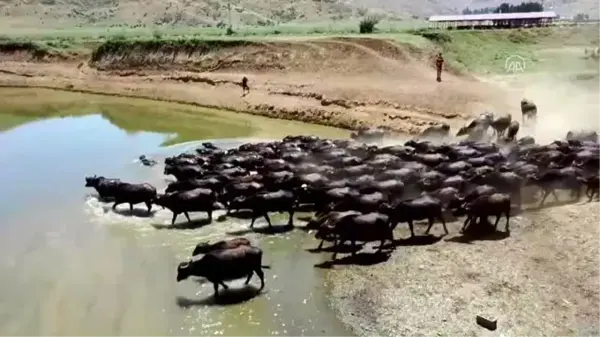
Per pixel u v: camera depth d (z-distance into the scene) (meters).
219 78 51.59
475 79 47.72
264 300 16.03
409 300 15.82
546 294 15.95
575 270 17.25
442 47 55.28
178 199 21.02
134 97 53.00
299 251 19.09
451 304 15.53
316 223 19.80
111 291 16.62
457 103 38.12
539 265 17.62
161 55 59.31
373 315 15.16
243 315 15.30
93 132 37.41
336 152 26.41
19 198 24.25
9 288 16.88
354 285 16.73
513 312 15.07
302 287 16.70
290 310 15.50
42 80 60.41
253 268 16.33
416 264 17.91
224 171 24.34
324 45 52.84
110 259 18.62
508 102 38.88
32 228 21.11
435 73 48.25
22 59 64.62
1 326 14.94
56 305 15.92
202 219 21.81
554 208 22.20
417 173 23.12
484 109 37.19
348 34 63.00
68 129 38.47
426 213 19.64
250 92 47.12
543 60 57.72
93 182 24.50
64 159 30.38
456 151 26.23
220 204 22.84
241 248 16.27
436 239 19.77
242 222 21.50
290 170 24.41
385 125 36.34
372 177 23.02
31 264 18.36
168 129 38.28
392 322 14.80
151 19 133.00
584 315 14.92
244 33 75.44
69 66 62.97
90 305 15.89
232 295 16.30
